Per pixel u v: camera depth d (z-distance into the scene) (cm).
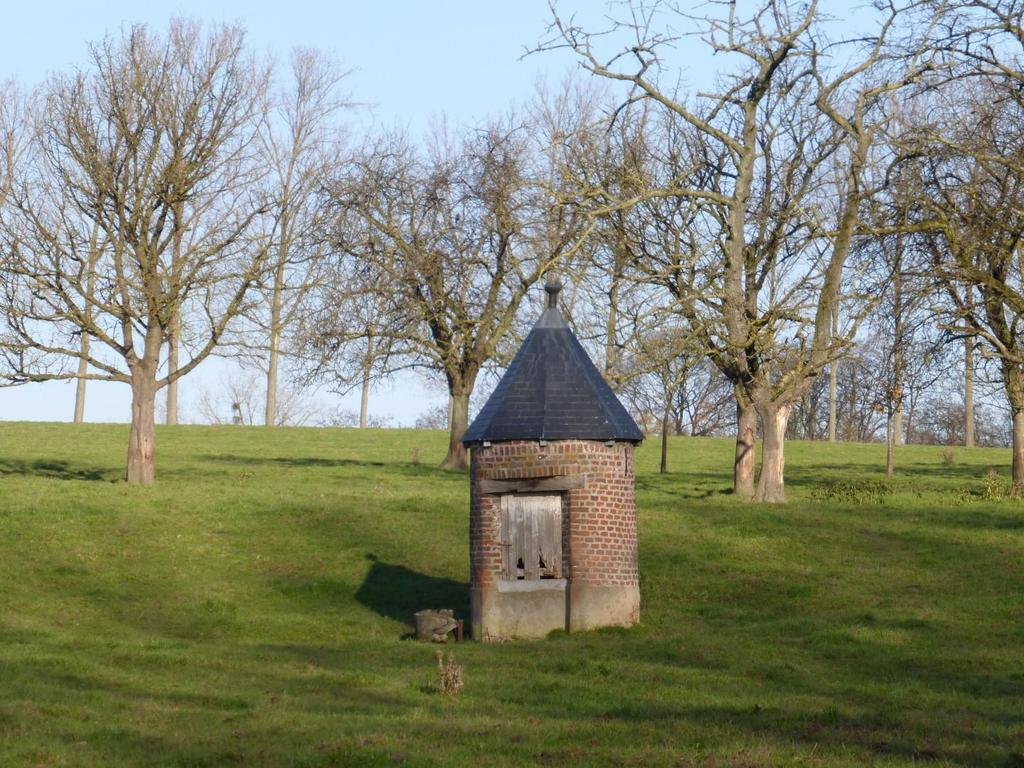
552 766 1575
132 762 1589
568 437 2761
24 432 6844
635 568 2823
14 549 3419
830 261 4122
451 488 4759
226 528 3769
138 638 2709
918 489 4625
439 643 2722
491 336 5394
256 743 1692
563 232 4500
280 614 3036
